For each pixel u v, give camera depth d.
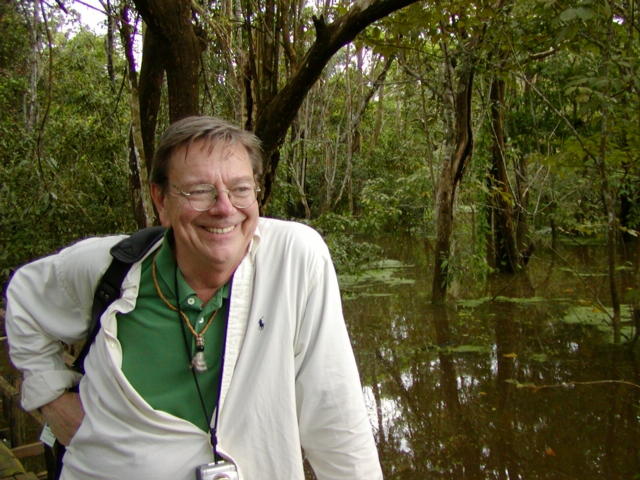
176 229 1.50
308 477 4.08
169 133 1.49
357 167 17.20
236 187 1.49
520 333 7.23
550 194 11.67
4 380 3.94
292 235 1.58
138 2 3.43
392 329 7.58
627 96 6.64
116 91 9.13
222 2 5.30
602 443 4.54
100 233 7.11
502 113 9.84
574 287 9.54
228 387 1.48
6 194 6.32
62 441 1.64
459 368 6.19
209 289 1.54
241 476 1.47
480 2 6.29
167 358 1.51
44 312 1.65
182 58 3.63
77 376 1.70
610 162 6.77
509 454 4.42
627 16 5.88
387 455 4.49
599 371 5.94
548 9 6.09
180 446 1.47
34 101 9.09
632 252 12.51
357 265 10.33
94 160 7.66
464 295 9.23
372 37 6.25
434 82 8.72
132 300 1.53
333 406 1.52
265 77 5.17
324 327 1.53
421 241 15.17
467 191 9.30
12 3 6.12
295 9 6.07
